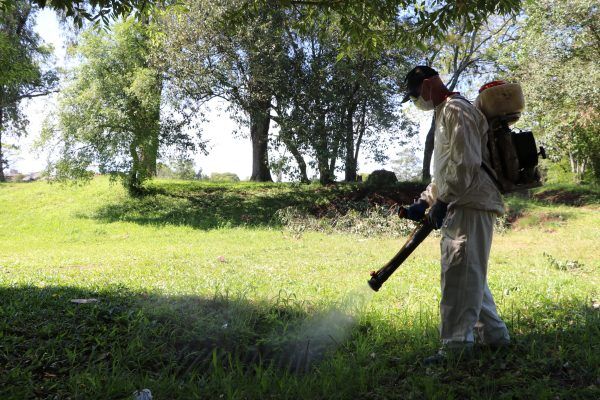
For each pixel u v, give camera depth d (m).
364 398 3.08
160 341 4.09
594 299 5.67
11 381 3.29
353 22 6.65
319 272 8.35
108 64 19.81
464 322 3.50
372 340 4.15
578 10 18.61
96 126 19.66
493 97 3.49
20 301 5.24
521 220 17.88
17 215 20.61
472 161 3.35
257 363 3.87
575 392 2.96
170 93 19.50
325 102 19.52
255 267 8.95
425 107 3.75
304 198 21.70
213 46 18.56
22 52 26.98
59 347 3.93
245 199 21.83
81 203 21.78
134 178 21.84
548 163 30.89
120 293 5.86
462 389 3.06
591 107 20.16
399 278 7.32
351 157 21.36
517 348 3.75
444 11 5.88
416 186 23.03
